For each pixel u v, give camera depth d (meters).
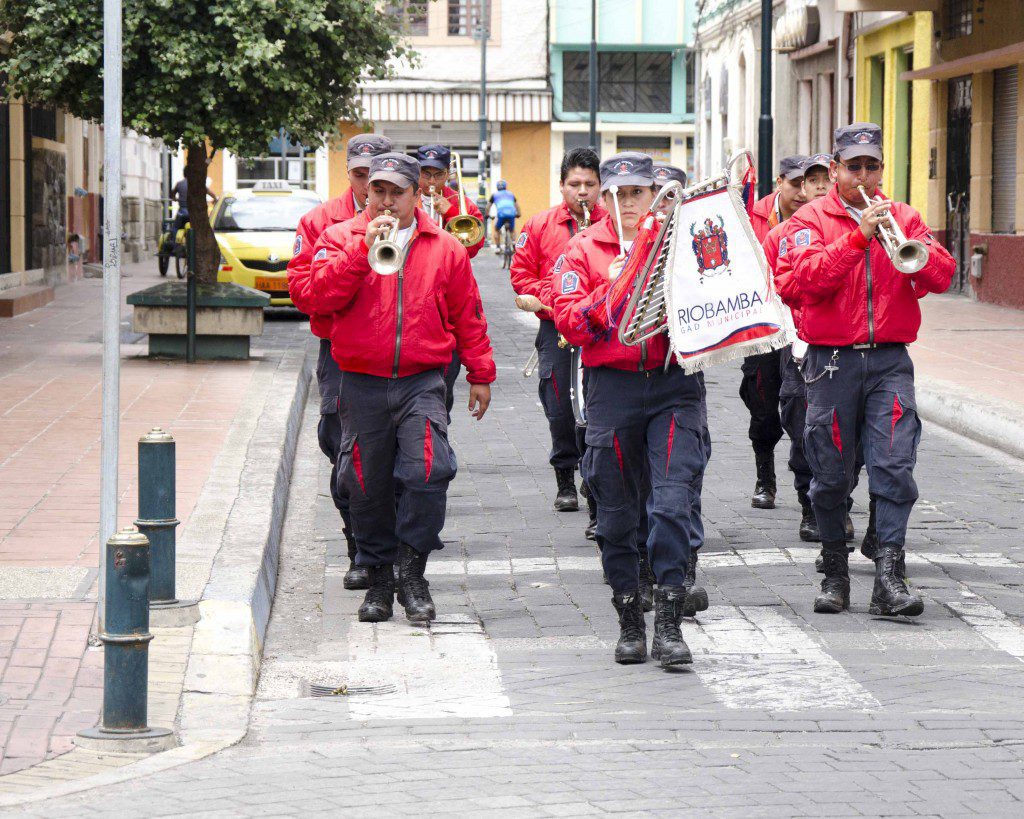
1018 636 7.55
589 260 6.93
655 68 59.88
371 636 7.62
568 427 10.37
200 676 6.59
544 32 58.09
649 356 6.82
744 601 8.23
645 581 7.79
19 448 11.44
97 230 36.28
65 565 8.00
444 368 7.76
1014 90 24.03
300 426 14.27
